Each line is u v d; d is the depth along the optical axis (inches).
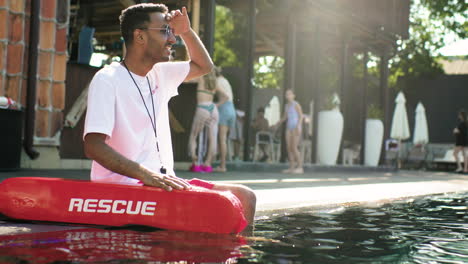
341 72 489.7
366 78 536.7
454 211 136.1
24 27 244.1
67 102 277.0
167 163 89.7
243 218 80.0
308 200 142.7
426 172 564.1
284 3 406.6
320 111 462.3
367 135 531.2
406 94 805.2
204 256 61.3
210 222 78.2
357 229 95.7
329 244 76.7
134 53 85.8
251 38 380.8
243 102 394.9
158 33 84.5
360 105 546.0
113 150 80.3
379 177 354.9
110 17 389.4
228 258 61.1
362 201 154.9
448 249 75.7
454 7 759.1
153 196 80.4
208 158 313.1
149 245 66.9
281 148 410.9
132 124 85.0
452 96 783.1
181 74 93.4
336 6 438.9
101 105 80.5
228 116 325.1
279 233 86.5
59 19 258.7
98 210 81.7
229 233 78.2
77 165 279.1
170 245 67.4
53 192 83.7
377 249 73.9
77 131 279.9
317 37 447.2
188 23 92.1
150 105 87.4
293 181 246.5
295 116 359.9
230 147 382.0
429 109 795.4
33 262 55.2
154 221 79.8
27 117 243.9
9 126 218.4
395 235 89.0
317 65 449.4
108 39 398.9
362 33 508.7
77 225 82.4
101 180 86.8
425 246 77.9
